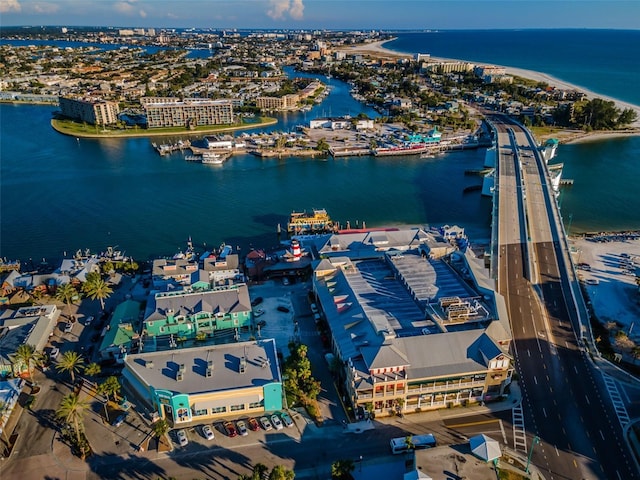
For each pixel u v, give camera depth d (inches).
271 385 4990.2
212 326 6412.4
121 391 5418.3
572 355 5890.8
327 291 6752.0
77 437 4685.0
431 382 5036.9
